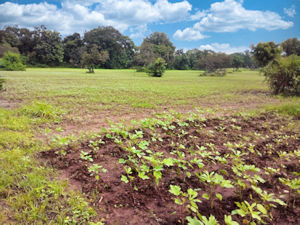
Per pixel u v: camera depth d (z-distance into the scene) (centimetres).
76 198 241
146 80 2327
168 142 427
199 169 323
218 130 521
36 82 1600
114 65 7969
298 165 348
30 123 517
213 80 2600
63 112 648
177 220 214
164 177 296
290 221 219
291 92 1249
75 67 7444
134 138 358
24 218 208
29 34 7331
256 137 477
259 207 198
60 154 348
